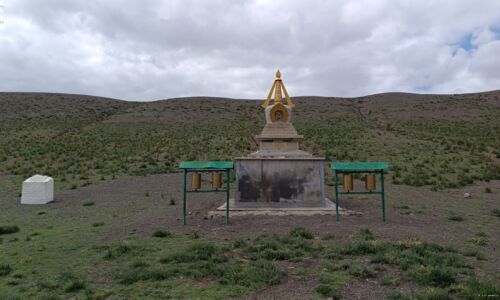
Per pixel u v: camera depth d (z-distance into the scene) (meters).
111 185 20.75
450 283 6.25
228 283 6.43
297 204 13.55
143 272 6.81
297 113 66.12
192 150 34.50
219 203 15.43
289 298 5.84
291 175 13.70
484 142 35.62
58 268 7.38
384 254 7.74
